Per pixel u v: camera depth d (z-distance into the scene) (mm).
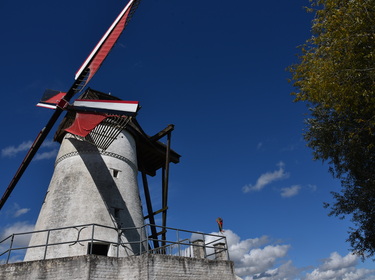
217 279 14023
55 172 18656
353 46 10219
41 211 17406
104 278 11742
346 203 15703
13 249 12750
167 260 12695
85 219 15688
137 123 21641
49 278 11633
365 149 13672
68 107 16922
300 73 12875
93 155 18281
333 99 11234
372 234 14969
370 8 10086
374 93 10406
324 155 15172
